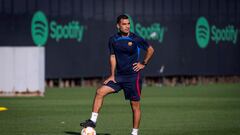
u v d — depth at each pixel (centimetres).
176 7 6519
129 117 3459
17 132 2805
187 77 6762
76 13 6022
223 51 6912
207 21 6750
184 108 4038
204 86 6519
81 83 6194
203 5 6706
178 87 6347
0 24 5694
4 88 4903
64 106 4131
